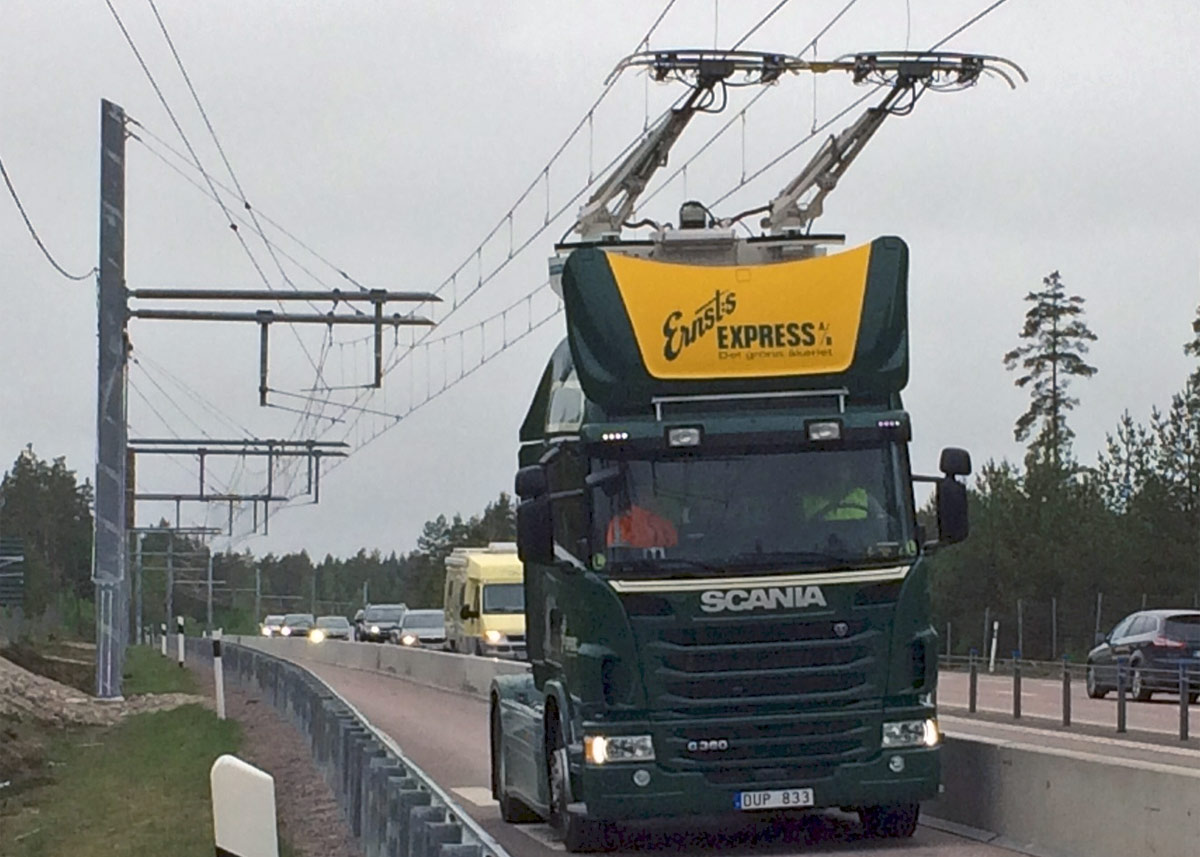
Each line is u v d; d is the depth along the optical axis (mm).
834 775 13805
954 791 15672
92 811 21312
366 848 13422
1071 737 26125
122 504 37000
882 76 24172
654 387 14156
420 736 29406
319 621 91312
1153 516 64125
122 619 40344
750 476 13984
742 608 13742
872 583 13867
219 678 31688
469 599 47781
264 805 6160
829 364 14328
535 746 15867
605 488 13906
